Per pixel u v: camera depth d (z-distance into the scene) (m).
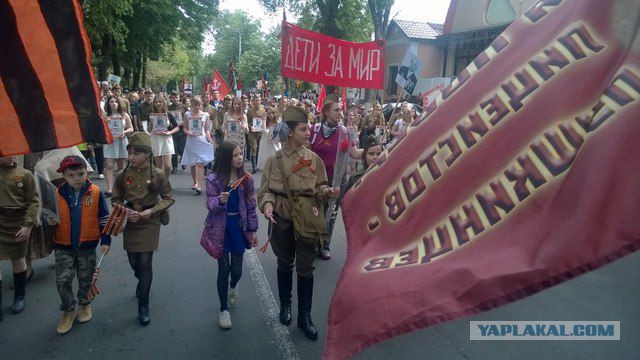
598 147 1.43
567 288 4.91
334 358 1.74
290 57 5.88
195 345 3.66
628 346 3.74
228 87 20.52
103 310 4.23
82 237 3.79
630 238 1.29
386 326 1.62
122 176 3.91
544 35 1.79
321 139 5.21
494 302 1.46
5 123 2.69
